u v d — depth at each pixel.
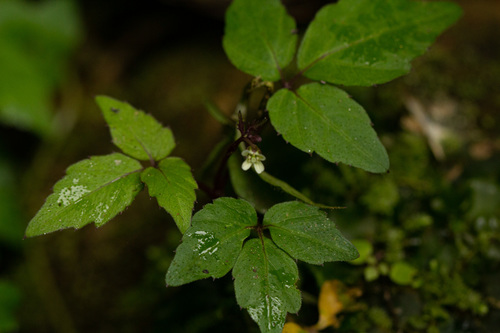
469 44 0.49
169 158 0.36
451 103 0.47
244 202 0.36
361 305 0.40
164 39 0.61
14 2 0.57
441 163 0.45
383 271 0.41
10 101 0.53
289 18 0.38
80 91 0.59
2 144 0.54
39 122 0.55
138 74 0.59
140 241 0.47
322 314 0.40
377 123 0.45
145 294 0.45
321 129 0.36
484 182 0.42
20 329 0.46
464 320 0.40
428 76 0.47
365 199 0.42
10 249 0.49
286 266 0.35
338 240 0.35
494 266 0.41
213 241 0.35
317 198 0.43
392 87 0.47
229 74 0.54
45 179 0.53
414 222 0.42
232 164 0.38
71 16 0.61
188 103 0.53
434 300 0.40
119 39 0.62
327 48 0.37
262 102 0.38
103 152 0.53
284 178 0.42
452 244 0.42
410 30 0.37
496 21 0.50
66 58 0.60
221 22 0.59
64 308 0.46
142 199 0.48
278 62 0.37
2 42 0.55
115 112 0.37
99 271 0.47
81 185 0.35
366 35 0.37
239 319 0.41
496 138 0.45
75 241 0.48
